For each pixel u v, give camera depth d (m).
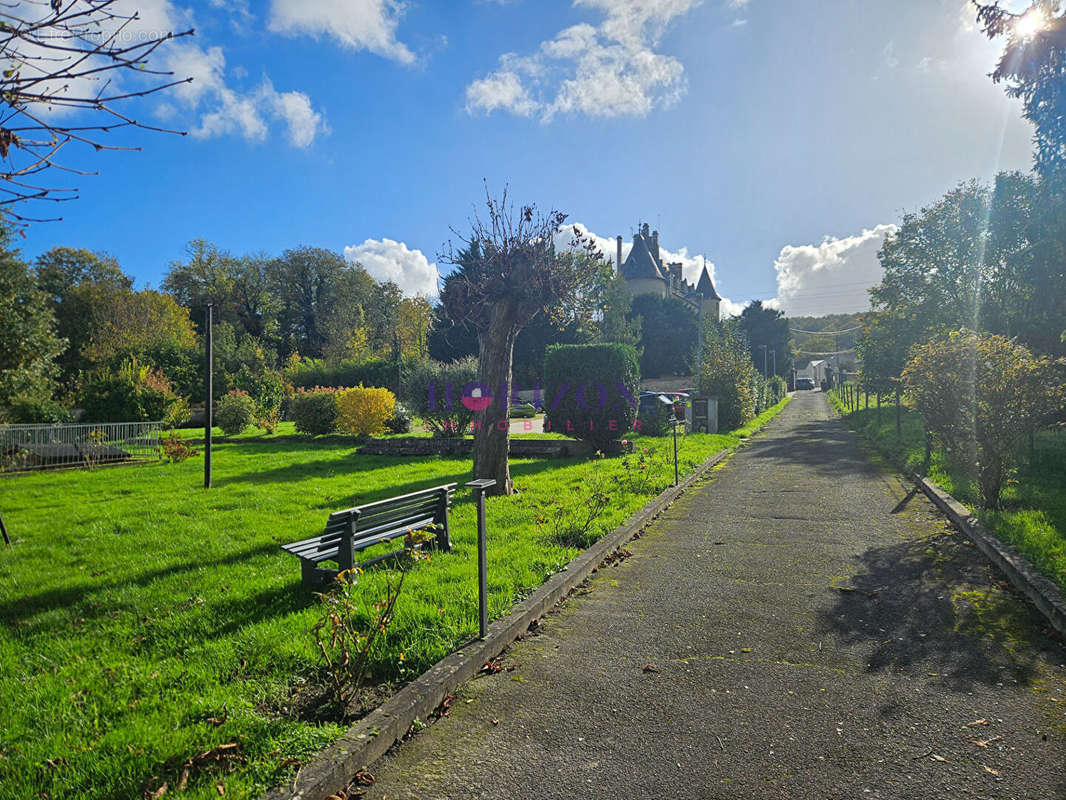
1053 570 5.39
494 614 4.80
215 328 50.59
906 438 18.55
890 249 25.52
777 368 75.75
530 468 14.32
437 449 18.27
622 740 3.25
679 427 22.36
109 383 25.11
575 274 10.69
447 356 49.69
